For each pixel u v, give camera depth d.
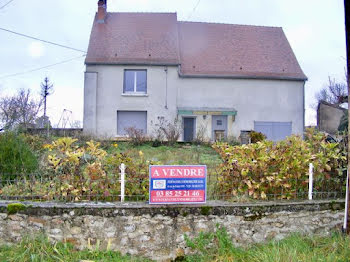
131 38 24.50
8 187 6.27
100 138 16.61
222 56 25.38
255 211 5.71
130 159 6.12
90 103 22.61
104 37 24.44
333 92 42.72
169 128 19.34
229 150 6.45
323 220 5.96
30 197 5.98
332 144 6.51
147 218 5.51
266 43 26.89
